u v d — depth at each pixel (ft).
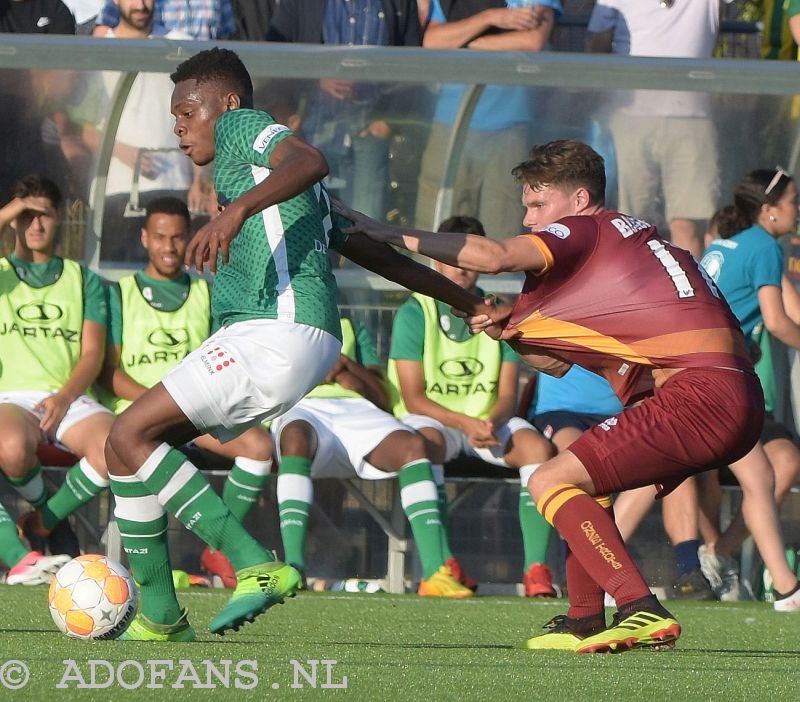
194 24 103.81
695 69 87.25
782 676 43.04
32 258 85.66
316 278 45.68
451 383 86.99
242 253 45.50
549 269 47.16
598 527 46.78
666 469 46.65
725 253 83.87
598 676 41.75
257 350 44.57
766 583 87.45
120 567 49.73
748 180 83.71
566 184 50.85
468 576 87.40
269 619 62.59
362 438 82.89
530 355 49.57
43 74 90.27
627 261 47.47
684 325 46.80
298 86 92.32
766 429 84.43
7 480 86.02
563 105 93.61
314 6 101.96
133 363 87.25
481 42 104.94
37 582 77.71
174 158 93.71
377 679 40.04
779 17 106.01
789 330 82.53
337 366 84.12
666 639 46.50
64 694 36.29
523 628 60.34
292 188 42.06
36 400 83.05
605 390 86.02
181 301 88.38
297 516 80.74
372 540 88.99
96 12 113.19
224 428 45.75
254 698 36.04
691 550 83.92
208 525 45.73
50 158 92.48
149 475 45.80
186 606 66.49
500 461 85.35
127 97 91.61
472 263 46.34
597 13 105.60
